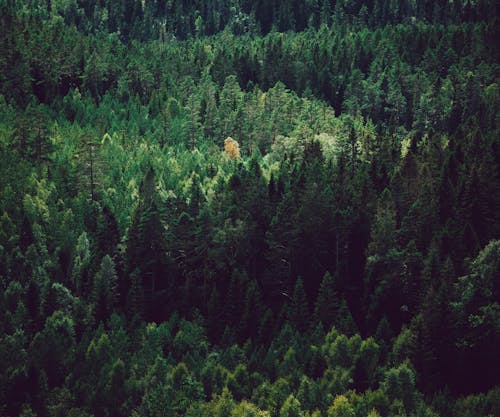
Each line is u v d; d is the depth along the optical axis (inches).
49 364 3686.0
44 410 3494.1
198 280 4448.8
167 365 3523.6
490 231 4082.2
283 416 2984.7
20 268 4330.7
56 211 4785.9
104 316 4111.7
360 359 3321.9
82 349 3754.9
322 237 4328.3
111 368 3540.8
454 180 4633.4
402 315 3811.5
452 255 3816.4
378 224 4023.1
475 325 3235.7
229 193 4660.4
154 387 3388.3
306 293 4200.3
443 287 3408.0
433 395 3216.0
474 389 3262.8
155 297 4352.9
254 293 3996.1
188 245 4347.9
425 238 4116.6
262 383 3331.7
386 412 2999.5
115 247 4505.4
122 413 3356.3
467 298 3361.2
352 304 4062.5
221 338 3924.7
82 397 3464.6
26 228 4571.9
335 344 3412.9
